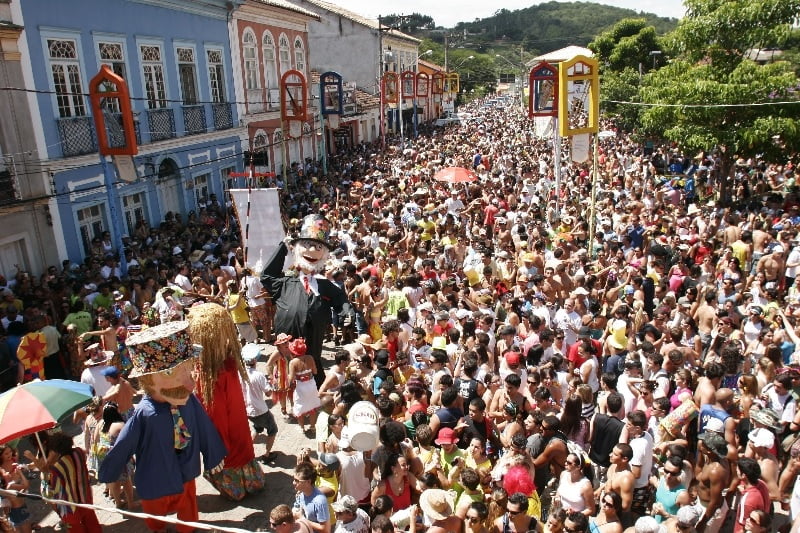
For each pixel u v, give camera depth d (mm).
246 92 25422
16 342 9398
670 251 12695
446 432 6238
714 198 22047
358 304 10859
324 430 6809
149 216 18625
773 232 14344
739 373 8000
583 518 5070
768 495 5512
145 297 11828
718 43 20578
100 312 9625
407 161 29406
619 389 7348
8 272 13609
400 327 9156
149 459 5633
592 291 11008
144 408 5594
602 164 27875
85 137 15492
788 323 8883
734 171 22391
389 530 4938
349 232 14406
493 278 11516
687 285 11453
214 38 22797
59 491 5875
